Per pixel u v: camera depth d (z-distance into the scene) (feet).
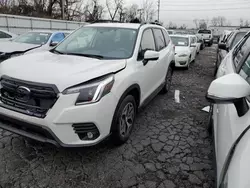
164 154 9.60
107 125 8.41
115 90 8.55
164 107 15.35
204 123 12.92
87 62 9.32
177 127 12.28
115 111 8.73
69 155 9.20
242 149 4.06
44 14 87.40
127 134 10.32
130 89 9.75
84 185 7.61
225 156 4.81
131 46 11.25
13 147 9.56
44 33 28.22
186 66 29.71
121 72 9.25
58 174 8.07
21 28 53.01
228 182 3.76
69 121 7.45
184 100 17.07
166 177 8.18
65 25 67.15
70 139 7.67
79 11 110.42
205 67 33.45
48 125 7.35
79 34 12.78
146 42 12.73
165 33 17.49
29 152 9.27
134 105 10.65
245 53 8.59
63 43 12.53
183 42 32.65
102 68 8.59
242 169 3.65
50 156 9.08
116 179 7.96
